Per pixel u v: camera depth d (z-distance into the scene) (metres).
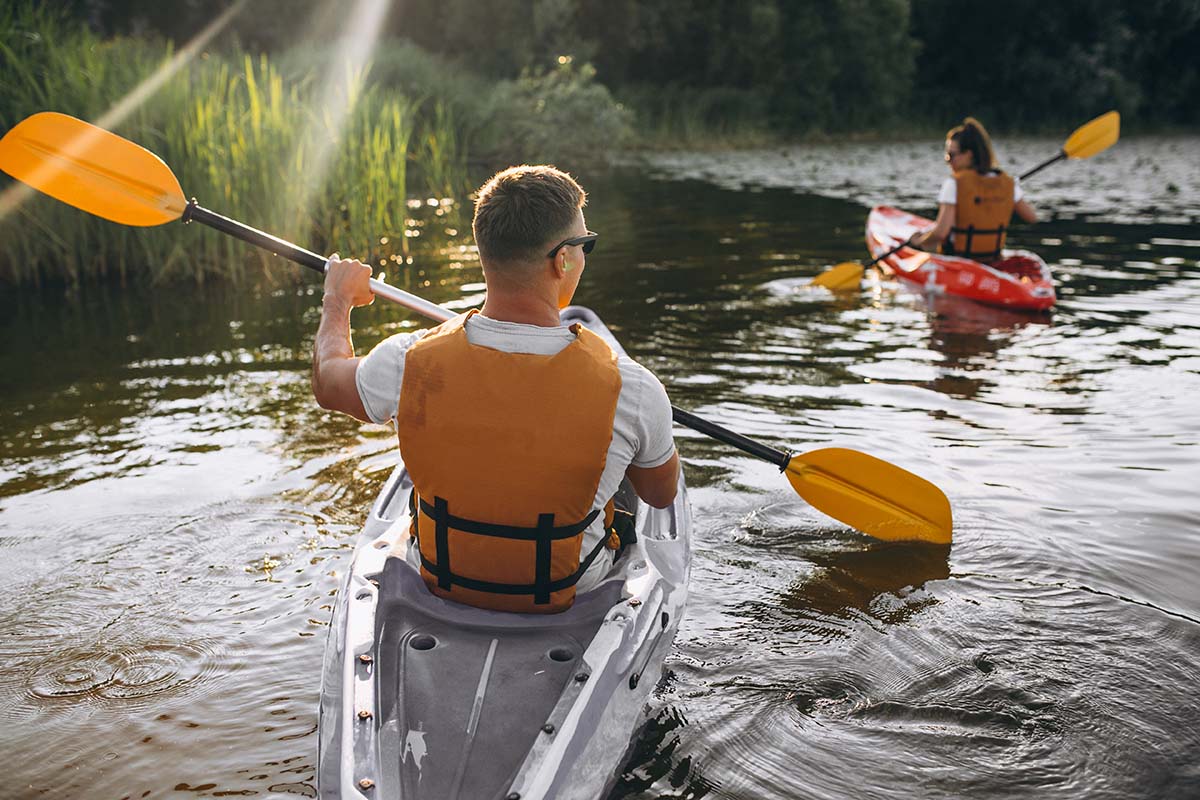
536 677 1.81
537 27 21.36
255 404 4.20
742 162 17.61
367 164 7.73
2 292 6.65
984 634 2.40
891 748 1.97
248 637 2.40
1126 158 18.56
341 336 2.13
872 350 5.01
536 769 1.60
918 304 6.05
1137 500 3.14
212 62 9.70
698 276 7.04
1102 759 1.93
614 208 10.97
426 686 1.78
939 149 21.39
